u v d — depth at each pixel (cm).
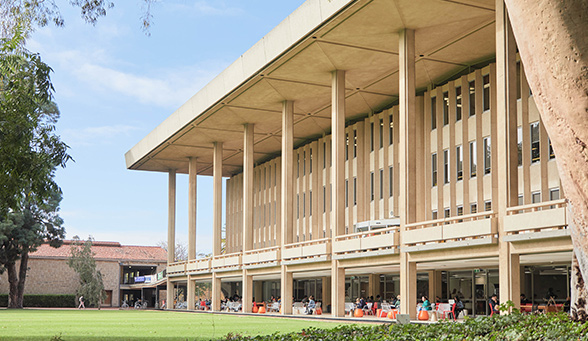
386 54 3359
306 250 3606
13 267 6475
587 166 470
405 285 2773
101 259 7919
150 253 8694
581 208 491
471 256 2441
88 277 6675
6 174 1270
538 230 2156
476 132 3278
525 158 2916
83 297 6938
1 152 1245
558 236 2036
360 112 4347
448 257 2558
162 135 5384
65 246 8112
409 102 2925
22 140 1266
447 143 3519
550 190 2789
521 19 488
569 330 823
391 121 4081
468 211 3309
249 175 4703
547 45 470
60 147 1324
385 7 2794
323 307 4806
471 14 2838
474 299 3378
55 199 6488
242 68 3856
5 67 1282
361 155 4353
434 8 2784
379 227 3762
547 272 2967
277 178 5647
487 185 3203
